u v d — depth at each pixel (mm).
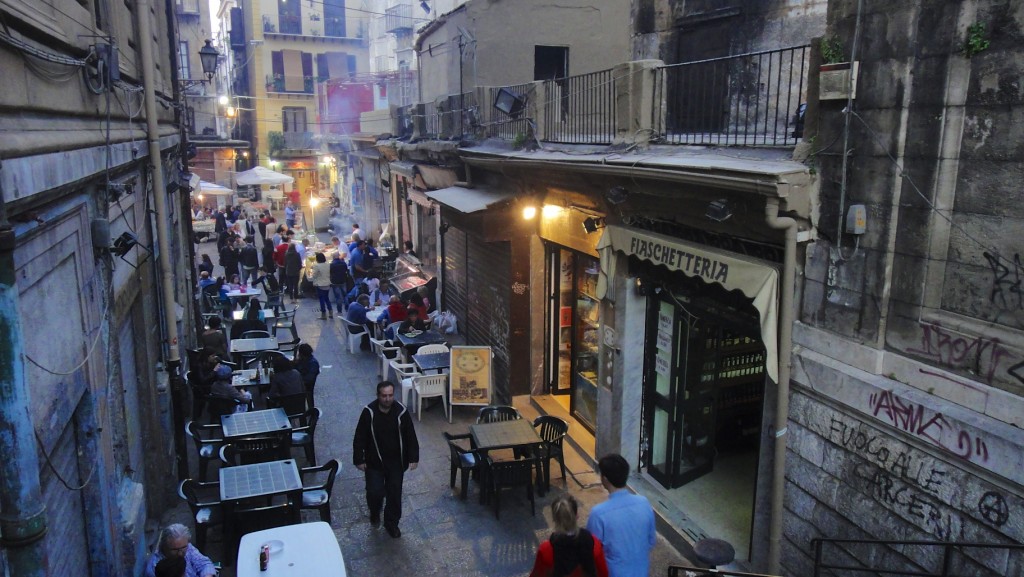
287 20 44438
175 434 8836
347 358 14578
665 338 8508
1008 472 4316
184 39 37844
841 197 5508
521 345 11672
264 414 9125
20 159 3340
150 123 8516
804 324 6004
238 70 46938
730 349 9086
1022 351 4348
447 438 8953
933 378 4895
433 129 16453
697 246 7043
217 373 9656
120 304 6426
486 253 12859
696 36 9719
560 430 8828
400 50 35594
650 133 8234
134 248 7523
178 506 8492
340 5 45531
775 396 6246
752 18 8797
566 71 15031
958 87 4684
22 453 3174
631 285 8648
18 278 3514
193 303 14805
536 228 11305
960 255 4770
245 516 6914
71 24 4648
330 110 37594
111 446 5668
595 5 14891
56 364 4191
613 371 8859
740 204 6141
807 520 6031
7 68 3316
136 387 7648
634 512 4934
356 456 7781
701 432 8742
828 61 5613
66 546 4418
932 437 4816
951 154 4770
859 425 5445
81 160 4656
